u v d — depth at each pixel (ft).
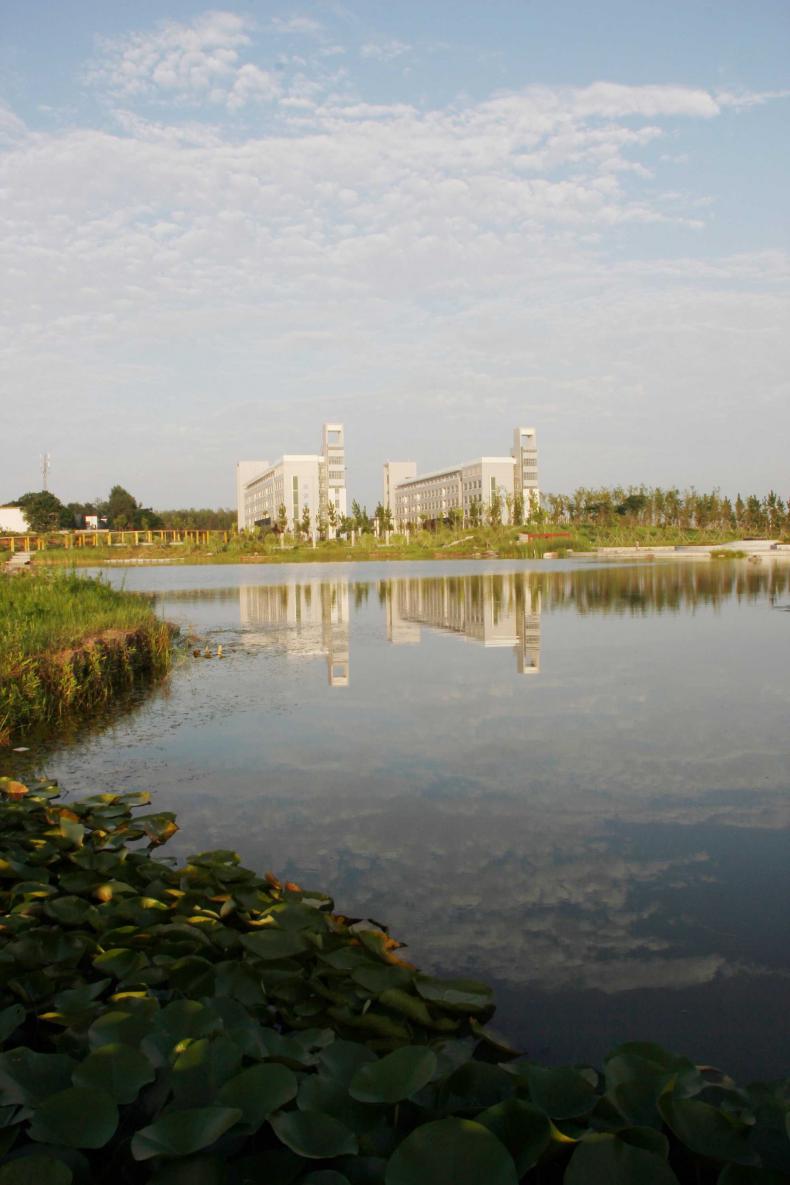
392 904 11.91
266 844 14.07
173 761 19.07
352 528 226.58
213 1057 7.07
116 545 178.60
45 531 209.05
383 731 21.36
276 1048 7.59
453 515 232.73
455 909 11.75
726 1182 5.82
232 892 11.51
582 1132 6.36
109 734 21.70
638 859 13.39
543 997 9.61
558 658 31.96
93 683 25.82
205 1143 5.95
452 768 18.12
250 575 98.99
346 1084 7.04
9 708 21.56
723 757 18.63
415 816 15.31
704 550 159.43
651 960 10.40
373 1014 8.46
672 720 21.98
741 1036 8.86
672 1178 5.74
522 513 239.09
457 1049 8.27
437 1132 5.96
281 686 27.58
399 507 366.02
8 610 32.78
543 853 13.65
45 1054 7.27
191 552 169.17
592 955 10.52
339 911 11.69
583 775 17.52
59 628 30.58
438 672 29.48
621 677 27.91
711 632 38.68
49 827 14.48
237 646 36.81
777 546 157.28
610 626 41.39
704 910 11.69
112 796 16.05
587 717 22.44
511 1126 6.28
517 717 22.57
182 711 24.22
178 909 11.00
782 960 10.39
